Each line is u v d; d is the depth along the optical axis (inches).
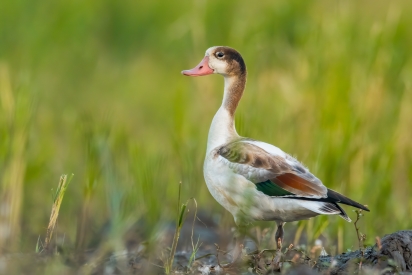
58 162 595.8
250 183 357.4
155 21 958.4
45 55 849.5
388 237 345.1
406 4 808.9
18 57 830.5
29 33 850.8
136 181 433.4
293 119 537.6
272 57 721.6
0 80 562.6
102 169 447.2
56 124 694.5
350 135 488.7
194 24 702.5
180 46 866.1
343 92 506.9
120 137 541.6
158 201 413.7
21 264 368.5
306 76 546.9
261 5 814.5
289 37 788.6
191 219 500.7
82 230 433.4
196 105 626.8
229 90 405.7
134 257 395.9
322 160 477.4
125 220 381.7
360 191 485.1
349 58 533.6
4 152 471.5
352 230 466.9
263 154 362.0
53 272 357.4
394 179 539.8
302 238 473.4
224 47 408.8
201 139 580.4
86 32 910.4
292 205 348.8
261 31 703.1
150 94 826.8
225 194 368.8
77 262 385.7
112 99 828.0
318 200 343.6
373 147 508.1
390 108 543.2
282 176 352.2
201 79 632.4
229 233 455.2
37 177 542.6
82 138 524.4
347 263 340.8
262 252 362.9
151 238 381.7
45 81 826.8
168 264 362.6
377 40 538.6
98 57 917.8
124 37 961.5
